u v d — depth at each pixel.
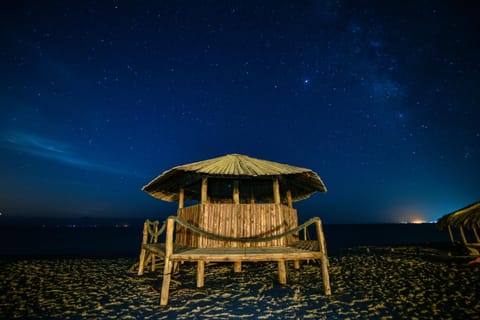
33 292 8.49
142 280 10.25
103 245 37.47
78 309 6.71
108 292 8.38
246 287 8.59
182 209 11.37
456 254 16.75
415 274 10.77
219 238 7.38
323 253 7.70
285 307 6.61
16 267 13.79
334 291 8.09
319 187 12.35
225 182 12.91
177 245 10.81
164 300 6.85
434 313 6.14
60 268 13.67
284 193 14.05
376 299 7.26
